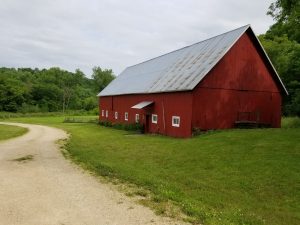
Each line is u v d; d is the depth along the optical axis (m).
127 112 39.81
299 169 13.08
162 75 33.16
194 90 25.61
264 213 9.32
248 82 27.75
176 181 12.61
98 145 23.75
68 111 109.06
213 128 26.28
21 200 9.34
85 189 10.53
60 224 7.46
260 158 15.12
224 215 8.16
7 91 104.38
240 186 12.02
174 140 23.97
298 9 21.36
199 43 32.41
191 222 7.50
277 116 29.11
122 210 8.35
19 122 62.12
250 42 27.81
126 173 12.95
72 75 148.75
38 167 14.65
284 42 46.75
